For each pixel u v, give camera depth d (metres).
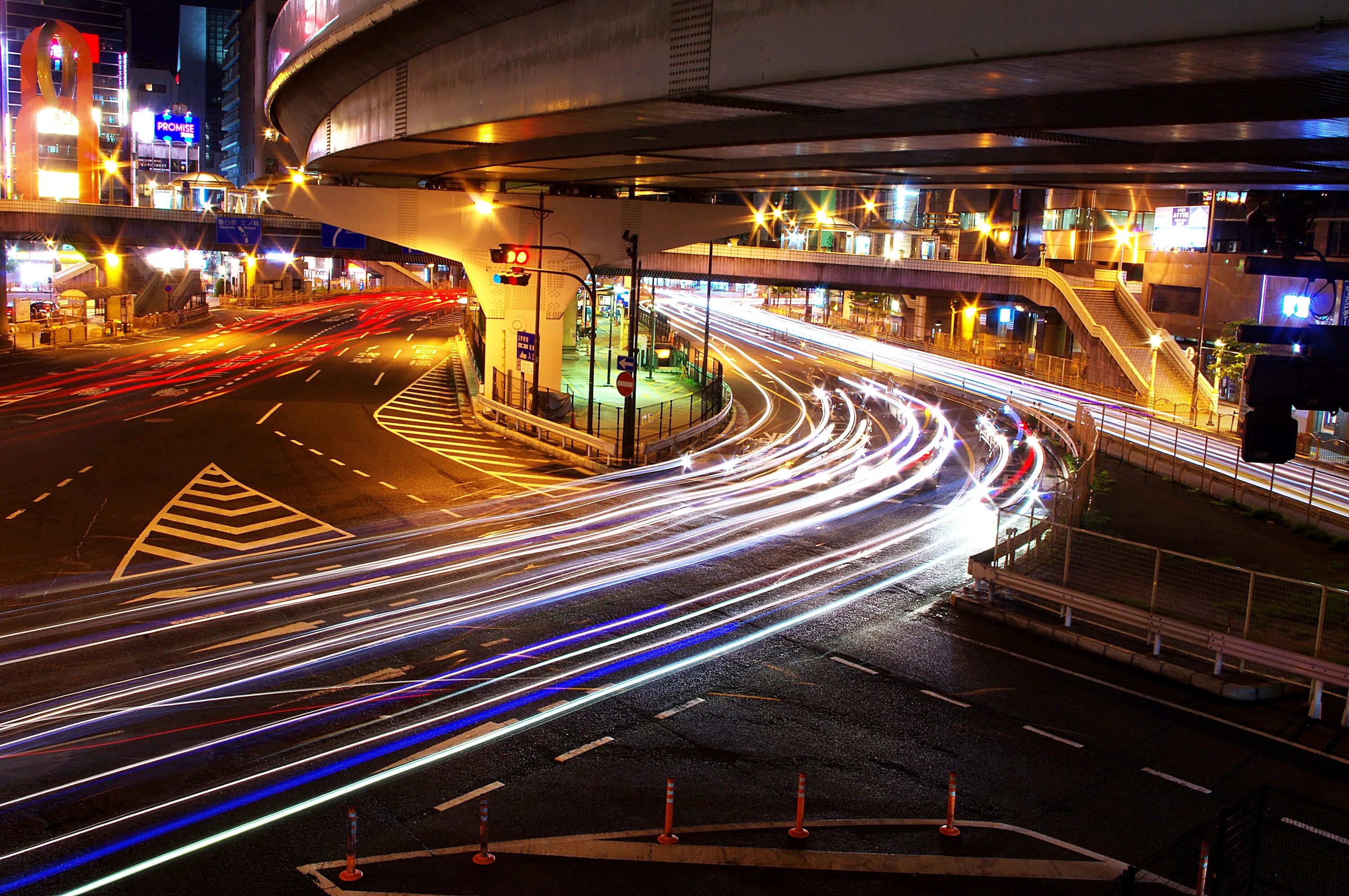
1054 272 68.44
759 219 46.88
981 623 20.61
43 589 20.48
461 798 12.70
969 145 21.45
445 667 17.09
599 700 15.97
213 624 18.78
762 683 16.95
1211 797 13.56
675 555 24.75
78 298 89.56
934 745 14.86
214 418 41.28
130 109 164.38
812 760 14.20
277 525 26.09
